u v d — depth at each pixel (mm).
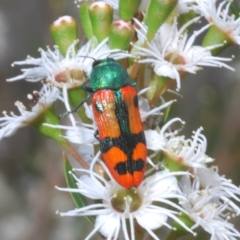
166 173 110
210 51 117
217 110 205
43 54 115
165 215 109
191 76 215
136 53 113
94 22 116
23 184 224
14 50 238
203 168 114
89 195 109
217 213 114
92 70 112
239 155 193
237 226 184
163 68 112
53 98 116
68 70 113
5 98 240
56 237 199
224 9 122
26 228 218
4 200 222
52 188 199
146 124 114
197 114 211
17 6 236
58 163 202
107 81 110
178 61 115
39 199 200
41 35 236
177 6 117
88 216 113
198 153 112
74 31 117
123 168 107
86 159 119
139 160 107
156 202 112
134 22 117
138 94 112
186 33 116
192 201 113
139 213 109
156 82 114
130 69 115
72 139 113
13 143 223
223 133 197
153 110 113
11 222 220
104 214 109
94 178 110
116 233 108
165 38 115
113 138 108
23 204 222
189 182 113
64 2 199
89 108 113
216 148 196
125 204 109
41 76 116
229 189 115
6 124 118
